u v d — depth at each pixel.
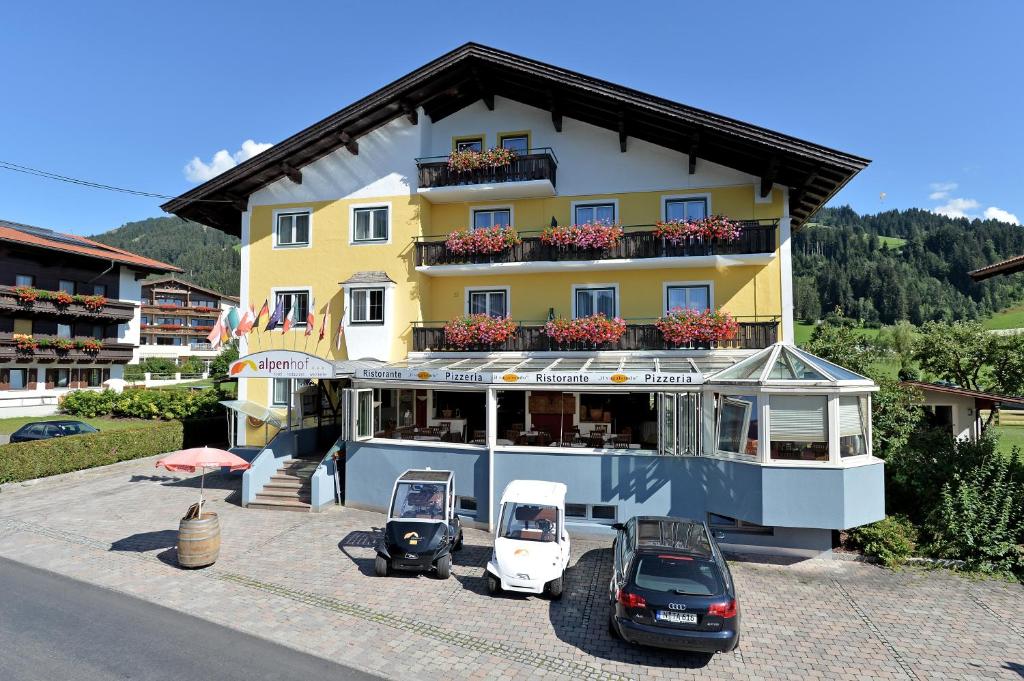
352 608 10.04
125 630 9.04
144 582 11.02
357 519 15.27
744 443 13.00
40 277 33.78
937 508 13.17
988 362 27.47
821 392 12.33
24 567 11.73
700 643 8.05
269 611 9.86
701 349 18.05
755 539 13.18
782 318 18.66
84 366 36.62
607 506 14.29
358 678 7.87
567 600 10.57
